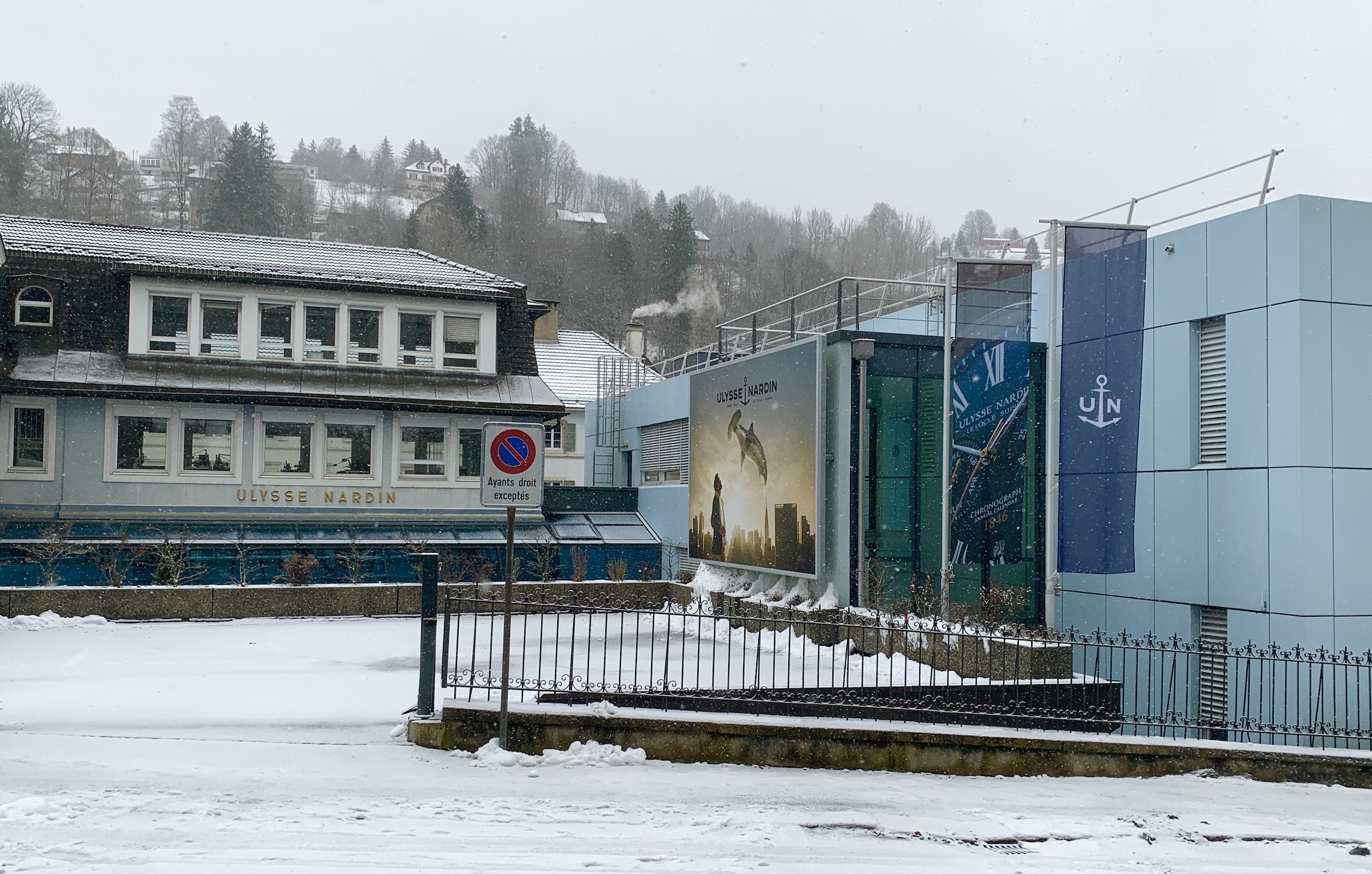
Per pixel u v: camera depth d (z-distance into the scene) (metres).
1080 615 19.73
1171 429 18.12
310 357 29.86
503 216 100.00
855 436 20.11
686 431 29.58
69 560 25.94
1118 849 8.37
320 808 8.48
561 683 12.51
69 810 8.08
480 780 9.74
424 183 143.38
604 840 7.92
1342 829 9.45
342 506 29.59
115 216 91.94
